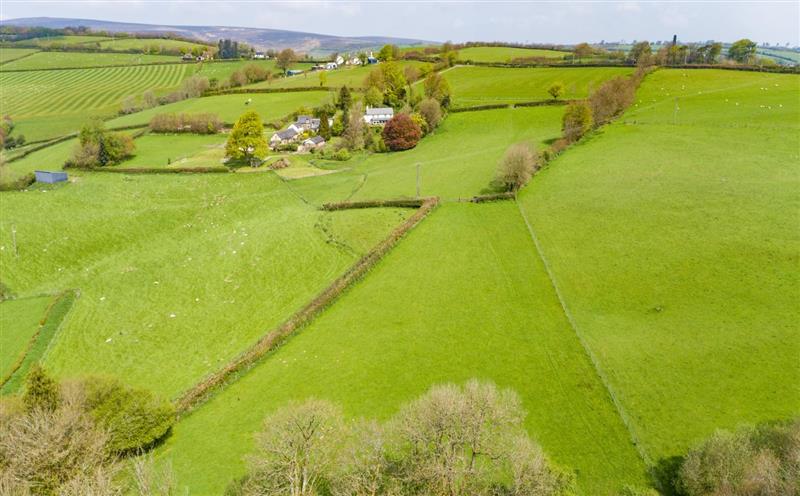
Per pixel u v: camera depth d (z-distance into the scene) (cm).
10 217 8694
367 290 5759
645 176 7606
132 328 5612
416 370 4412
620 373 4084
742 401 3644
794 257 5112
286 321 5269
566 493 2852
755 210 6091
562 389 4000
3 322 5803
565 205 7169
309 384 4359
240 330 5431
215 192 9700
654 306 4838
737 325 4388
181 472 3556
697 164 7762
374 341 4859
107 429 3491
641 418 3641
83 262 7294
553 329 4747
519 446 2905
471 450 3222
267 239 7531
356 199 8594
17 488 2764
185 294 6288
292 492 2827
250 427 3928
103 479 2798
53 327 5619
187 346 5231
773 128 8838
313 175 10281
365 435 3066
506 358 4444
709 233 5806
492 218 7169
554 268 5762
